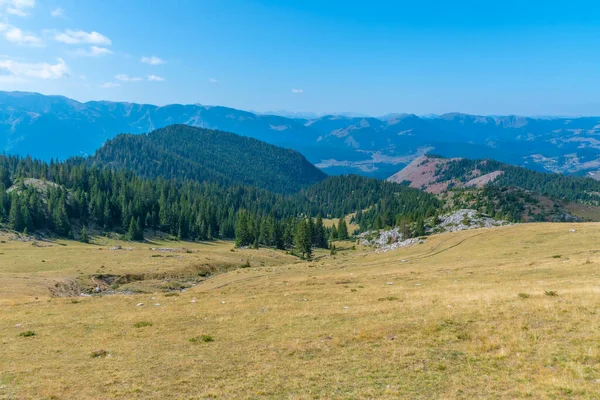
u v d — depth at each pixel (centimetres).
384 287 4484
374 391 1741
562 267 4634
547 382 1633
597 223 8912
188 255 11419
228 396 1808
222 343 2647
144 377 2094
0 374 2203
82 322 3447
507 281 4162
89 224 18100
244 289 5234
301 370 2053
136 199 19950
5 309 4209
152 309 3944
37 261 9050
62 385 2016
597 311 2430
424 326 2567
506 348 2067
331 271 7750
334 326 2828
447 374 1859
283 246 17812
